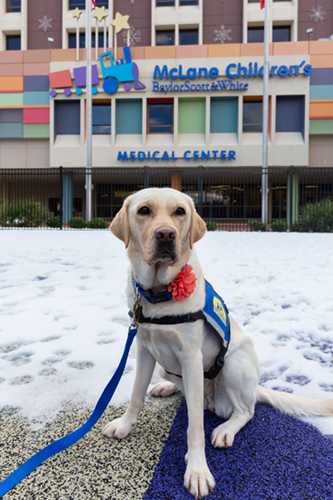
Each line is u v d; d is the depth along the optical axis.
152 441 1.42
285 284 4.47
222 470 1.25
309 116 20.44
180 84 20.64
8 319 3.02
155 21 22.72
